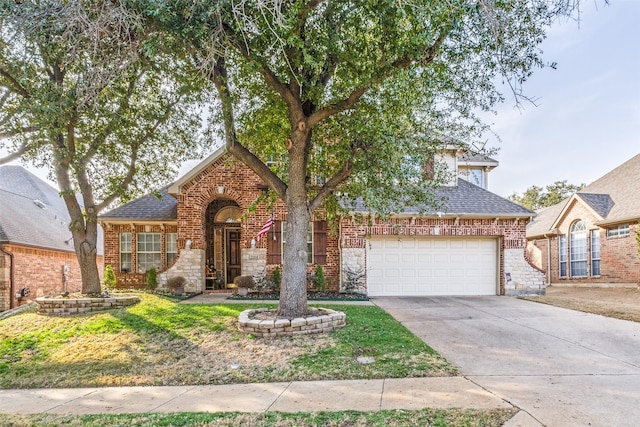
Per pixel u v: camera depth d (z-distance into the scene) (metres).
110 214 16.89
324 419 4.30
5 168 23.75
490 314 10.81
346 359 6.70
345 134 9.11
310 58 6.86
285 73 8.52
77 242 12.14
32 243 16.78
